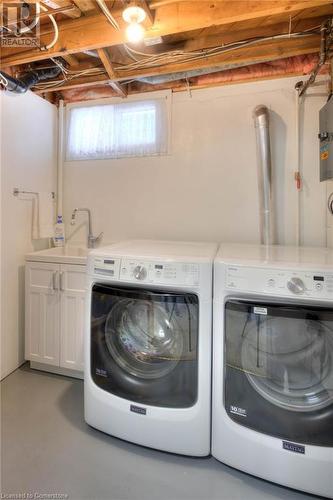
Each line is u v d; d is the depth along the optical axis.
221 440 1.41
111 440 1.59
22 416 1.77
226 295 1.38
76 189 2.75
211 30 1.92
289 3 1.46
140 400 1.51
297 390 1.29
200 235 2.45
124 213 2.63
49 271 2.19
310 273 1.23
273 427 1.30
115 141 2.60
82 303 2.11
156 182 2.53
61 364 2.18
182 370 1.44
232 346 1.37
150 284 1.46
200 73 2.26
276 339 1.31
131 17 1.48
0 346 2.16
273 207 2.22
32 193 2.46
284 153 2.23
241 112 2.31
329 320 1.19
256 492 1.30
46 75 2.26
